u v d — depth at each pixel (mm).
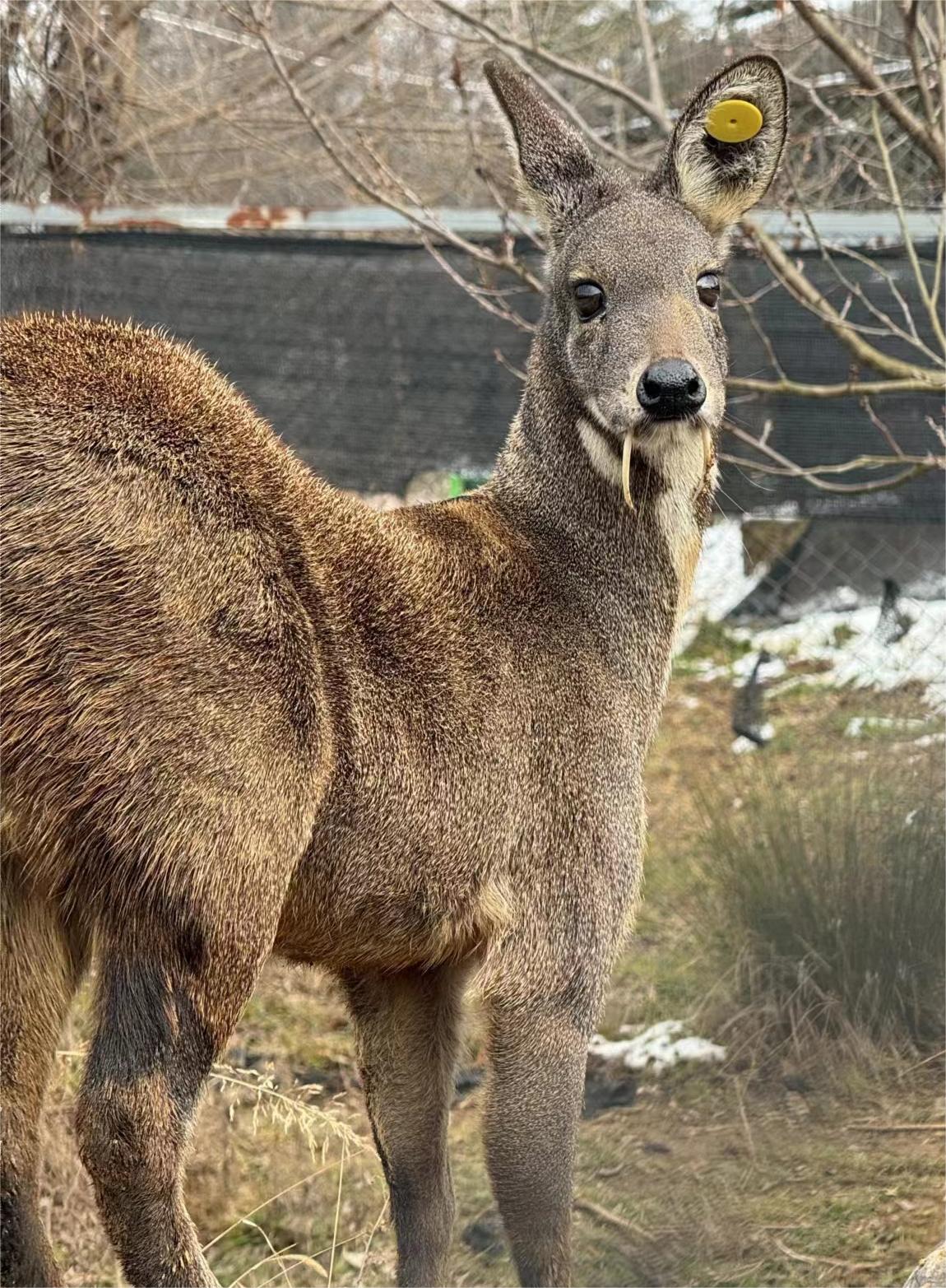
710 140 4031
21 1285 3094
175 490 3076
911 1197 4477
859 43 5691
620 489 3934
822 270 6363
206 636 3035
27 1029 3213
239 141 7469
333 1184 4629
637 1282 4223
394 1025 3854
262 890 3107
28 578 2918
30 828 2988
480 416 6340
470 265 6285
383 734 3385
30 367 3074
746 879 5707
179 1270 3035
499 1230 4531
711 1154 4789
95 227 5934
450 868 3527
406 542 3615
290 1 7285
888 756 6355
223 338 6121
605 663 3879
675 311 3756
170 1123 3049
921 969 5406
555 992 3674
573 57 7828
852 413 6375
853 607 8633
